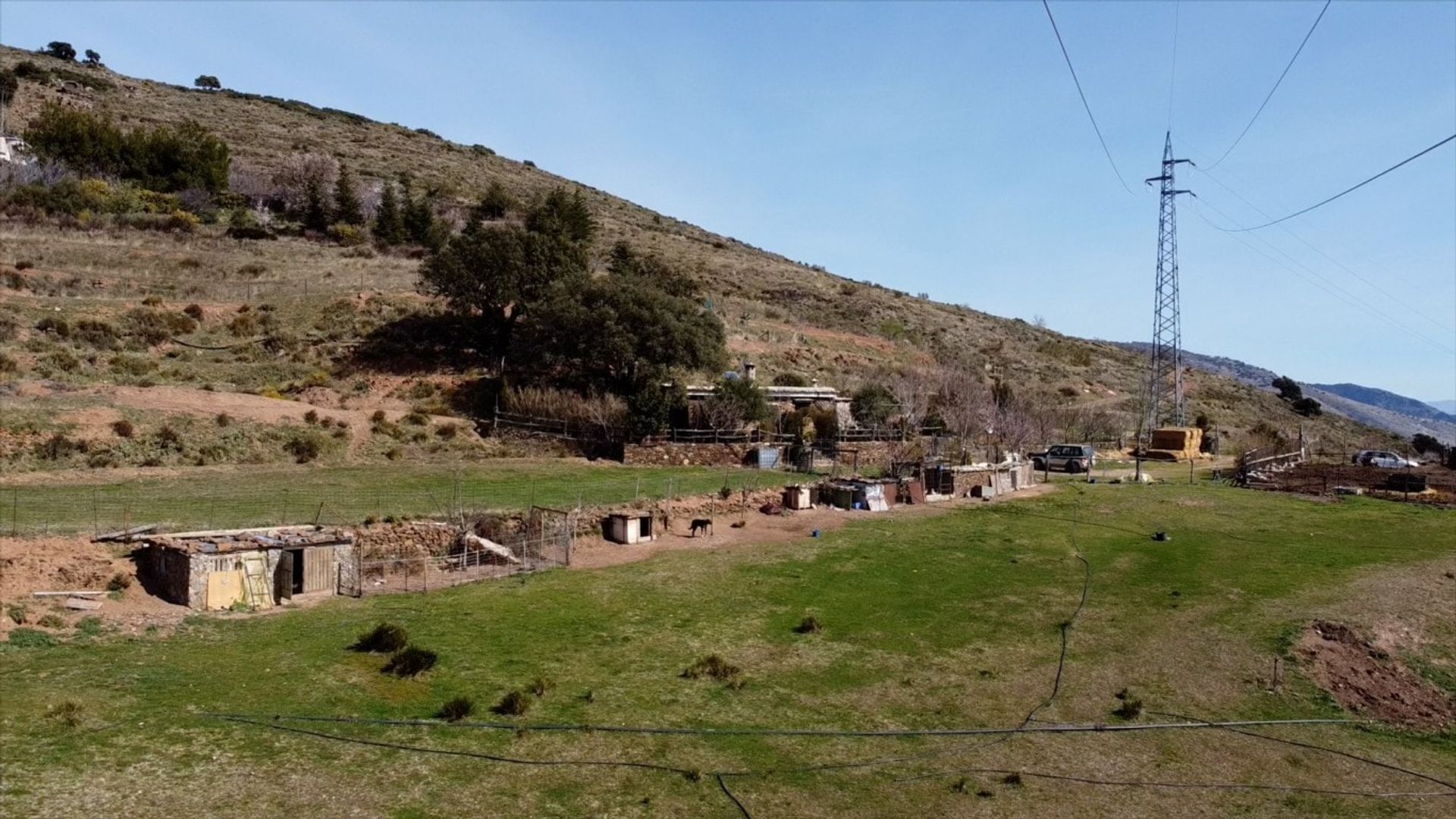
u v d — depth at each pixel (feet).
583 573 101.09
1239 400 379.55
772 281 391.65
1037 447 228.43
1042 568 110.83
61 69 429.38
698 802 52.54
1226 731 67.21
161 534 84.94
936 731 64.85
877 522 135.54
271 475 125.18
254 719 58.49
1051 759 61.00
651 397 169.68
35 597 72.90
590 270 236.02
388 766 54.08
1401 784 59.82
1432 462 248.52
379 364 193.57
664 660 76.07
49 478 110.01
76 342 169.37
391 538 99.40
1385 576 107.86
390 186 325.83
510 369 200.13
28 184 255.91
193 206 291.79
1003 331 427.33
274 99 524.52
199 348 185.16
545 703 65.26
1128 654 82.07
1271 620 90.89
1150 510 149.07
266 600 82.48
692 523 122.52
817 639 83.56
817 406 205.57
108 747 52.65
